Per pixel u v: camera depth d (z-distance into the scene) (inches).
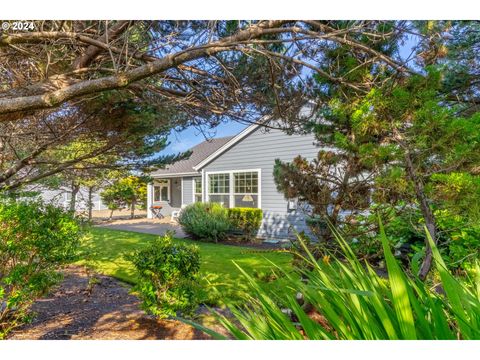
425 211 98.3
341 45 122.3
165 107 176.2
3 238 132.1
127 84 96.7
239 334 43.4
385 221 122.6
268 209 448.1
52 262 146.9
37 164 217.0
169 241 173.0
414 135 98.6
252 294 137.8
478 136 90.7
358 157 117.2
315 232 140.0
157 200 821.9
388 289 48.6
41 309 175.5
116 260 297.4
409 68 114.1
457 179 87.5
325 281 50.1
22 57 135.3
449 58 157.0
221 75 148.9
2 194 160.1
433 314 39.3
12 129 195.9
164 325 152.3
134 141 217.5
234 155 497.4
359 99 117.0
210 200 535.2
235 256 308.3
